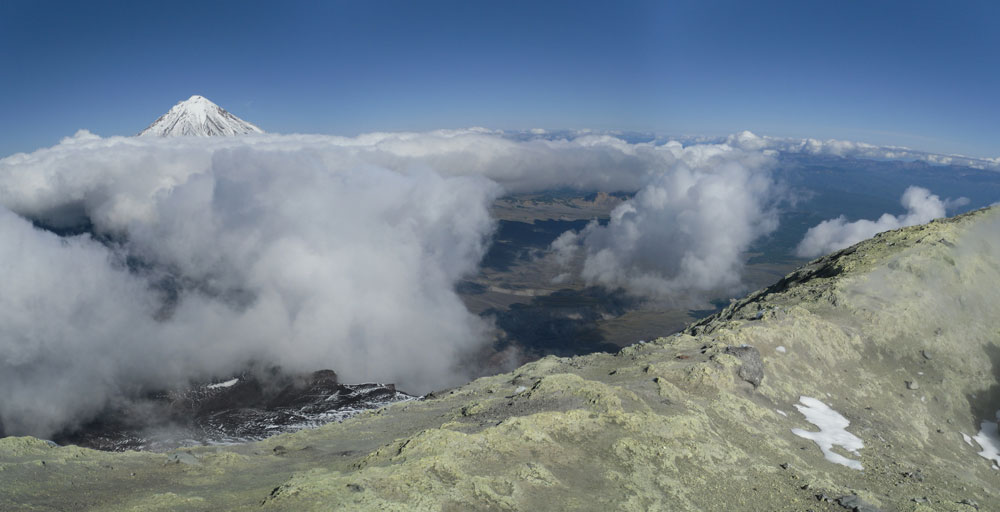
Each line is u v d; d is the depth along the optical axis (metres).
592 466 34.59
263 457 43.28
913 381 64.50
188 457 38.53
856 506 31.84
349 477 29.50
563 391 47.19
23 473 31.38
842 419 54.84
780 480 36.31
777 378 59.94
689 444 38.28
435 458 31.48
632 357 66.25
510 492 29.22
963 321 75.00
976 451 54.84
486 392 64.50
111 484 32.41
